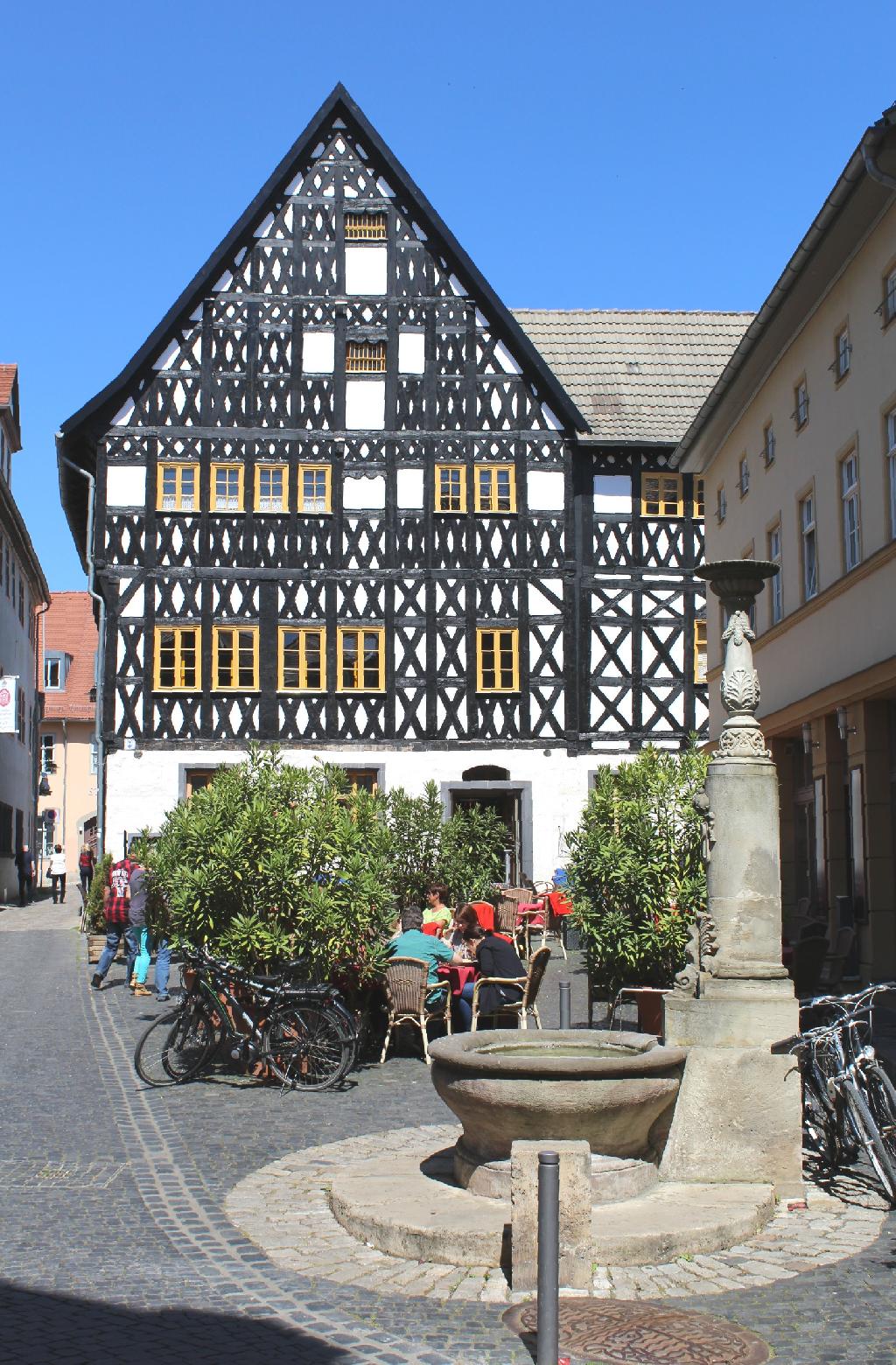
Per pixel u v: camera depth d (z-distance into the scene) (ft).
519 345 97.40
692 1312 19.83
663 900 39.83
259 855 39.45
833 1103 27.55
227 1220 24.59
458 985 45.01
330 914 38.86
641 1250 22.07
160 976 56.65
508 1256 21.98
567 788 96.02
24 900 124.88
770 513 71.87
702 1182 25.80
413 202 98.27
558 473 98.48
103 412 96.37
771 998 26.61
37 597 165.07
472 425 98.22
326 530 96.99
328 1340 18.71
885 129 47.09
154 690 94.58
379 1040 44.65
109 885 60.13
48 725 179.83
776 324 66.03
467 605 96.94
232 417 97.09
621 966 40.83
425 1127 32.30
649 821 40.40
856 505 59.26
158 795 93.81
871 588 55.52
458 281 99.19
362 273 98.84
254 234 98.53
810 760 67.36
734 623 29.40
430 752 95.61
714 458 84.69
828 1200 25.52
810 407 64.49
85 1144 30.66
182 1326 19.20
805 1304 20.12
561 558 97.76
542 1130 23.99
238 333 97.81
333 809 41.47
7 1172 28.07
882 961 55.16
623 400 101.71
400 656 96.37
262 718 94.94
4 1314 19.60
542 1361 17.37
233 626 95.50
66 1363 17.70
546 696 96.78
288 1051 37.76
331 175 99.25
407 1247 22.54
